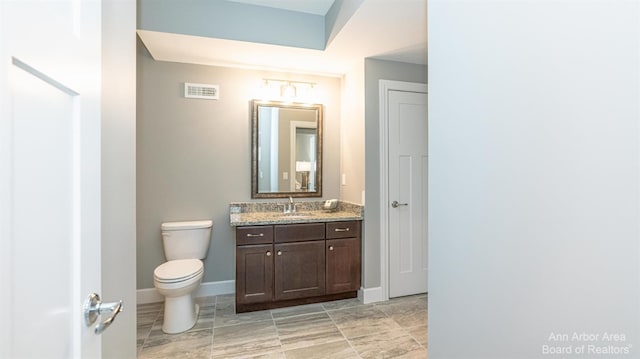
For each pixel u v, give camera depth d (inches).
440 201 43.1
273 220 102.2
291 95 123.9
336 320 96.4
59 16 23.9
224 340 84.1
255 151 120.5
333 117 130.6
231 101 118.6
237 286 99.7
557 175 27.8
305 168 126.9
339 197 131.5
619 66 23.4
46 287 22.3
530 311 30.5
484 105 35.5
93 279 29.8
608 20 24.1
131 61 52.1
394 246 114.7
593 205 25.2
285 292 103.6
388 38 92.8
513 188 32.1
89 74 29.5
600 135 24.7
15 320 18.7
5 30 17.5
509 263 32.8
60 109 24.5
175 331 87.9
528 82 30.3
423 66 117.0
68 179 25.8
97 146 31.2
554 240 28.2
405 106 115.3
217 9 92.7
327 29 99.2
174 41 94.8
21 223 19.4
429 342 45.7
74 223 26.7
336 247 109.0
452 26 40.4
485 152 35.5
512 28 32.0
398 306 107.4
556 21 27.8
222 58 109.5
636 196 22.6
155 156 111.3
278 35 97.5
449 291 41.7
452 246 41.0
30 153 20.4
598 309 25.0
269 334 87.5
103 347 40.9
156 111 111.2
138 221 109.7
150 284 110.5
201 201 116.1
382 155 112.1
